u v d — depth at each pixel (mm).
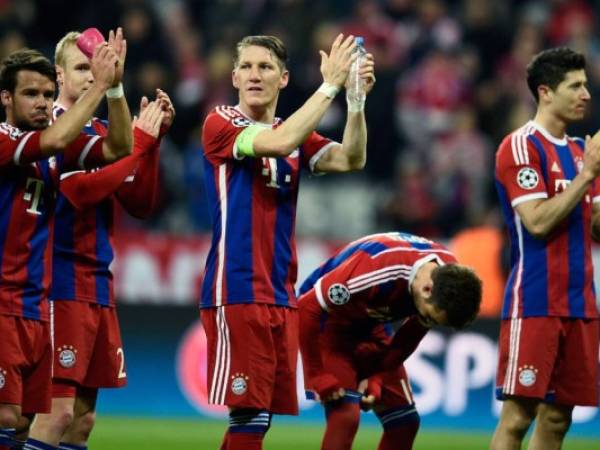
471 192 52719
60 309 24859
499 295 46125
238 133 23234
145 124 24688
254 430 23312
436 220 51500
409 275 23672
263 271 23438
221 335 23406
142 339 44906
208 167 23922
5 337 21969
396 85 54375
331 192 51750
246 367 23156
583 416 42781
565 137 26344
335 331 24609
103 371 25469
